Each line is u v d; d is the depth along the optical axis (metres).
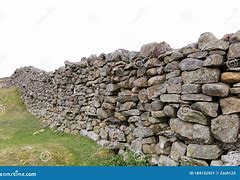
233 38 1.67
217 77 1.72
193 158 1.80
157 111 2.10
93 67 3.03
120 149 2.55
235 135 1.64
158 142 2.16
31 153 2.66
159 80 2.09
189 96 1.83
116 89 2.64
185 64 1.86
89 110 3.12
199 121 1.78
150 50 2.18
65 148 2.85
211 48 1.74
